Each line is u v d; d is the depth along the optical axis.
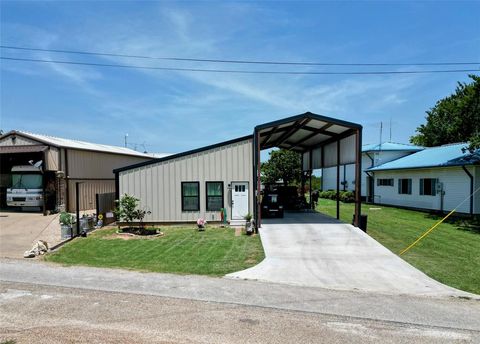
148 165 16.53
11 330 5.01
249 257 10.28
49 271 8.46
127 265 9.17
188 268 8.91
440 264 9.91
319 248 11.53
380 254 10.85
